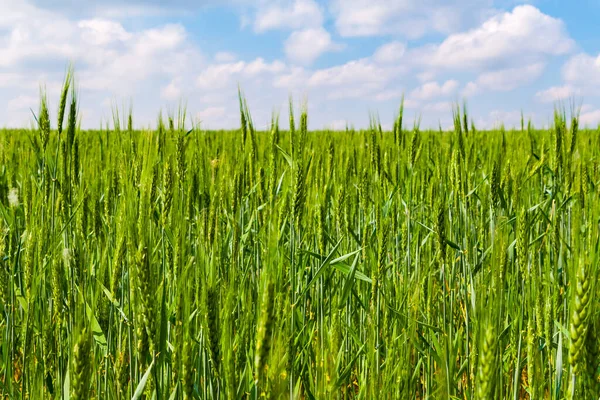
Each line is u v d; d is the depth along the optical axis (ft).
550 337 3.48
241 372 3.33
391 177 6.12
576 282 2.78
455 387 3.79
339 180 6.30
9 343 3.71
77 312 2.79
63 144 4.29
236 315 3.69
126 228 3.36
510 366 3.83
